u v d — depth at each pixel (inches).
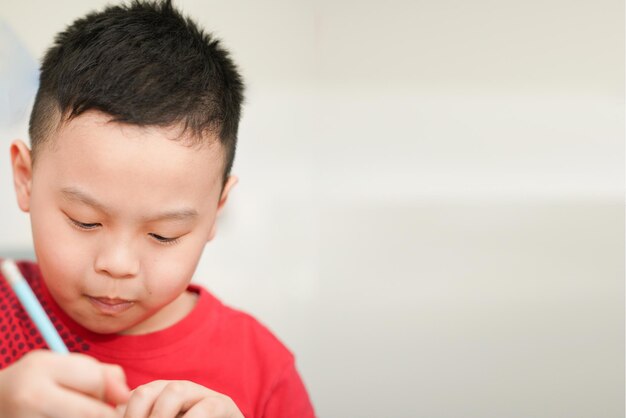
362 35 64.7
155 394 36.1
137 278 37.4
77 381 32.9
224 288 65.0
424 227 64.6
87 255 37.0
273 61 64.8
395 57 64.6
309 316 65.4
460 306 64.2
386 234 65.0
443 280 64.4
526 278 63.8
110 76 37.1
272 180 65.2
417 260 64.7
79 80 37.3
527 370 63.5
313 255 65.5
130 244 36.9
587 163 63.1
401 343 64.8
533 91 63.4
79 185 36.2
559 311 63.4
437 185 64.5
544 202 63.5
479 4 63.6
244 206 65.0
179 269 37.9
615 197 62.8
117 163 36.0
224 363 42.0
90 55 37.9
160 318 41.8
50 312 41.3
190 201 37.2
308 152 65.4
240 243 65.2
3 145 55.9
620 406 63.1
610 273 63.1
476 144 63.9
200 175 37.4
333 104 65.2
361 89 65.0
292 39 64.8
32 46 59.7
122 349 41.0
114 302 37.9
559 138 63.2
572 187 63.2
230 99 39.9
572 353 63.2
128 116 36.3
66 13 60.6
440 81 64.2
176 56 38.7
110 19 39.4
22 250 60.1
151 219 36.7
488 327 64.1
